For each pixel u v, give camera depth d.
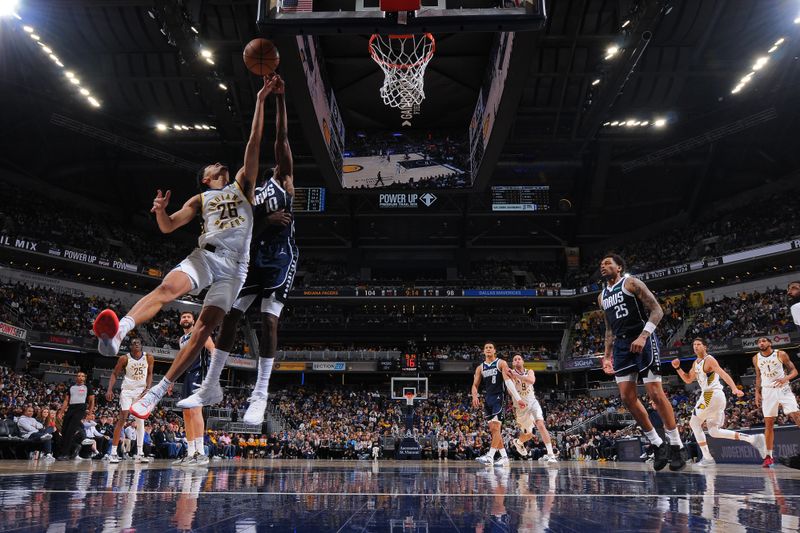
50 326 29.67
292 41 16.64
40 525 1.58
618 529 1.61
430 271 45.03
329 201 39.94
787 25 24.86
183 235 43.25
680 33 25.52
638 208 41.12
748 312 31.98
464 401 36.44
